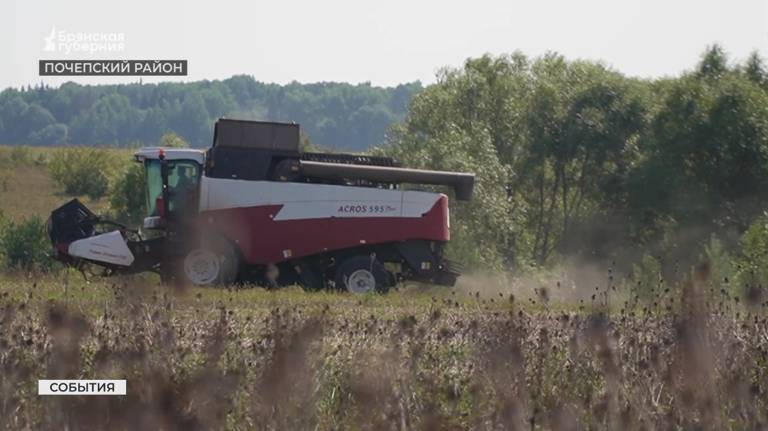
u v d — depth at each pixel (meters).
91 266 100.94
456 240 140.62
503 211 162.00
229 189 98.56
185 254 98.19
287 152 100.31
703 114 164.88
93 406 35.91
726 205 161.75
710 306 48.09
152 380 36.25
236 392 37.72
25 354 43.59
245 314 66.88
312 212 99.25
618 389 39.53
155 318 46.12
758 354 44.97
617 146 183.50
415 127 191.75
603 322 53.56
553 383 42.06
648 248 165.62
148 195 101.56
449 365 48.09
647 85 192.12
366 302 79.19
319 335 44.00
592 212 182.38
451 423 37.50
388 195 100.38
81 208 101.62
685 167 166.00
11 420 36.81
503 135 194.00
